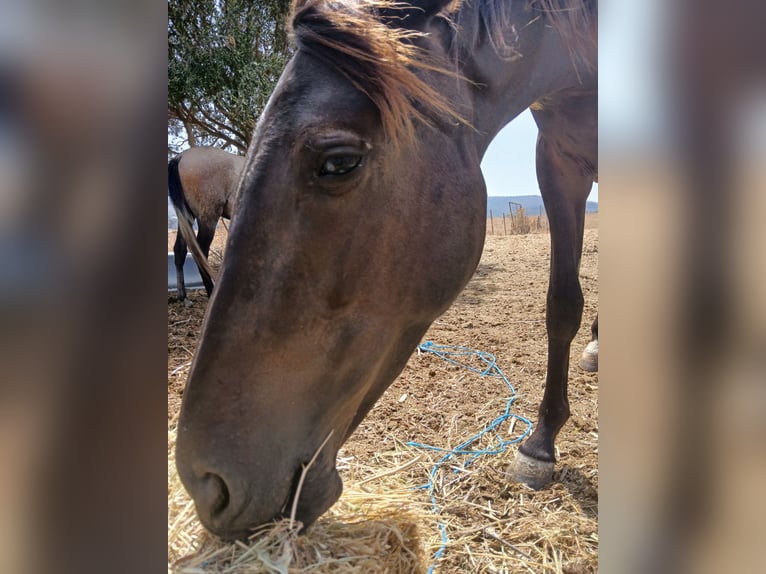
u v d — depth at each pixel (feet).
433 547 6.18
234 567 3.76
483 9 4.66
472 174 4.50
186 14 21.54
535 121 7.19
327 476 4.13
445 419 9.71
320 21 3.71
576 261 7.76
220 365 3.72
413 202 4.03
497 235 47.47
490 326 15.76
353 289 3.88
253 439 3.76
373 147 3.76
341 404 4.10
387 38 3.76
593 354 11.93
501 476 7.79
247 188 3.71
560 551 6.20
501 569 5.89
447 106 4.18
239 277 3.69
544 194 7.80
